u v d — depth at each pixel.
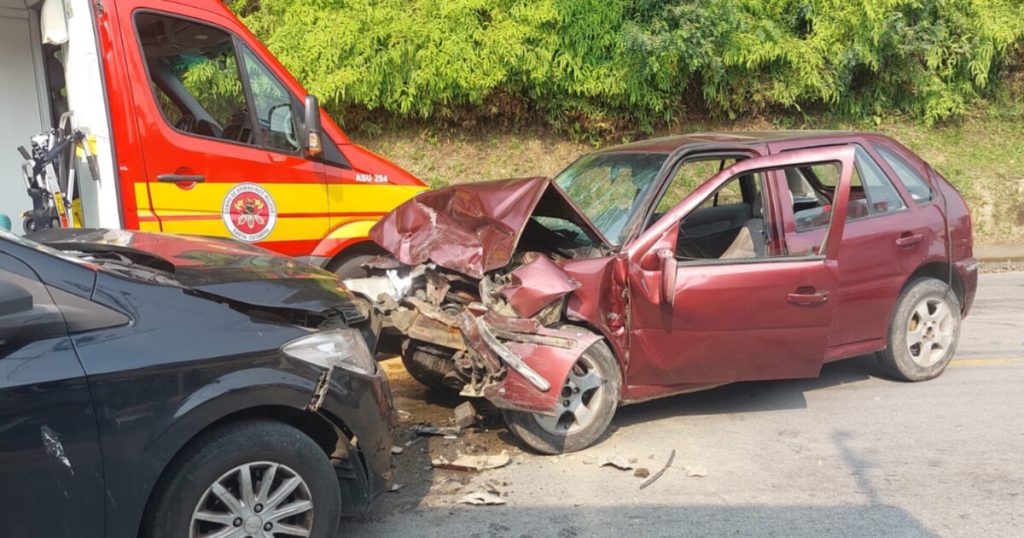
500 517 4.07
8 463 2.80
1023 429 5.17
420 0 11.00
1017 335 7.38
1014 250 11.20
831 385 6.11
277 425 3.32
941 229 5.91
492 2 11.12
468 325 4.66
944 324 6.07
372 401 3.67
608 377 4.83
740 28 11.62
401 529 3.96
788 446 4.95
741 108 12.52
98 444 2.95
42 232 4.47
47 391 2.86
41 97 7.61
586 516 4.08
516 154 11.86
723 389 6.06
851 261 5.46
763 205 5.27
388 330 5.17
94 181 5.59
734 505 4.18
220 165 5.76
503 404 4.58
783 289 5.04
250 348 3.28
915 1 12.27
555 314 4.70
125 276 3.27
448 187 5.47
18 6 7.45
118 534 3.01
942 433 5.12
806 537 3.83
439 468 4.66
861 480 4.46
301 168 6.13
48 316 2.96
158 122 5.53
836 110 13.10
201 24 5.78
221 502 3.20
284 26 10.63
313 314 3.65
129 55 5.45
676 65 11.59
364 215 6.44
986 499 4.21
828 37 12.14
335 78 10.27
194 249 4.13
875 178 5.74
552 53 11.17
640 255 4.89
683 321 4.87
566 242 5.37
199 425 3.12
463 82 10.74
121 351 3.03
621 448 4.93
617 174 5.59
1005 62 13.66
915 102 13.29
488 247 4.89
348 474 3.72
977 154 13.00
